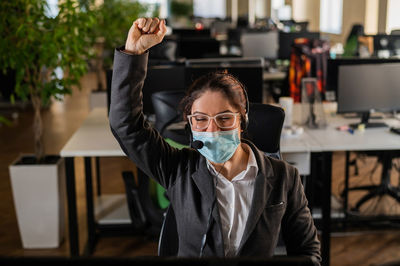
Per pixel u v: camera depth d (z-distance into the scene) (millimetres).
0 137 6352
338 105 3568
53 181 3355
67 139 6168
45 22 3225
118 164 5223
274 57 7211
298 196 1345
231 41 8242
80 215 3936
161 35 1186
